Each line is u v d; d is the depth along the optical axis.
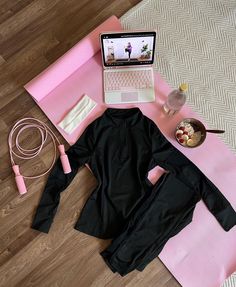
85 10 1.49
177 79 1.37
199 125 1.24
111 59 1.29
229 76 1.38
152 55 1.28
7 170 1.31
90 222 1.22
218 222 1.22
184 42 1.42
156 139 1.24
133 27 1.44
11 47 1.45
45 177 1.29
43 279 1.21
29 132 1.33
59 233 1.24
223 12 1.46
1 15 1.49
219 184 1.25
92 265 1.22
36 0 1.50
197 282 1.18
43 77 1.26
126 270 1.16
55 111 1.32
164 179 1.22
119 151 1.25
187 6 1.47
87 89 1.33
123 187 1.22
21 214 1.26
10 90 1.39
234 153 1.29
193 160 1.27
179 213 1.20
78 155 1.24
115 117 1.26
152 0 1.47
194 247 1.21
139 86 1.33
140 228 1.19
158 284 1.20
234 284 1.19
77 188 1.27
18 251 1.23
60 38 1.46
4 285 1.21
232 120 1.33
